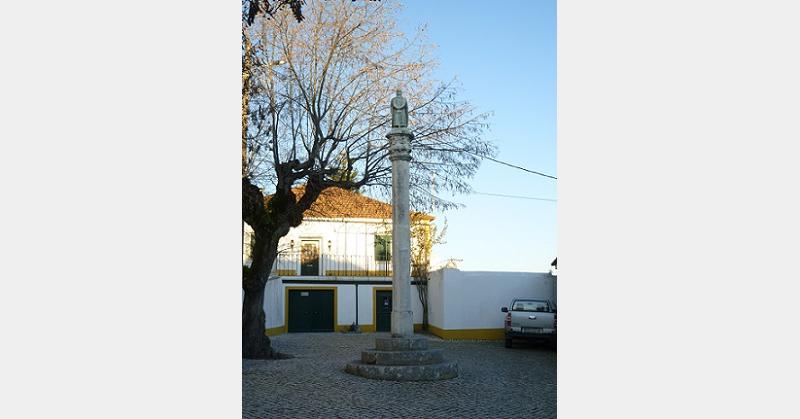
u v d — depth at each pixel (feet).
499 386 41.81
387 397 36.86
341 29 51.52
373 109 54.44
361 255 99.81
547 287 86.84
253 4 41.55
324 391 38.19
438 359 46.32
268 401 34.50
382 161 55.47
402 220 48.57
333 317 95.76
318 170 53.06
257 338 55.31
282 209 55.16
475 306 84.74
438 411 33.14
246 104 47.62
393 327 47.83
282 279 94.12
